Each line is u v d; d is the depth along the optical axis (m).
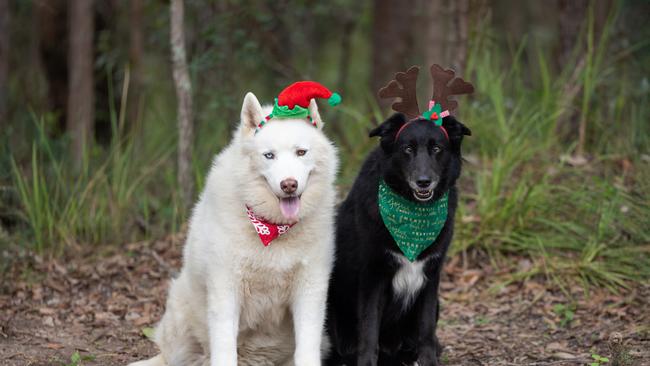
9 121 9.76
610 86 9.12
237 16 9.77
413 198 4.73
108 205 8.01
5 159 8.25
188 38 11.15
